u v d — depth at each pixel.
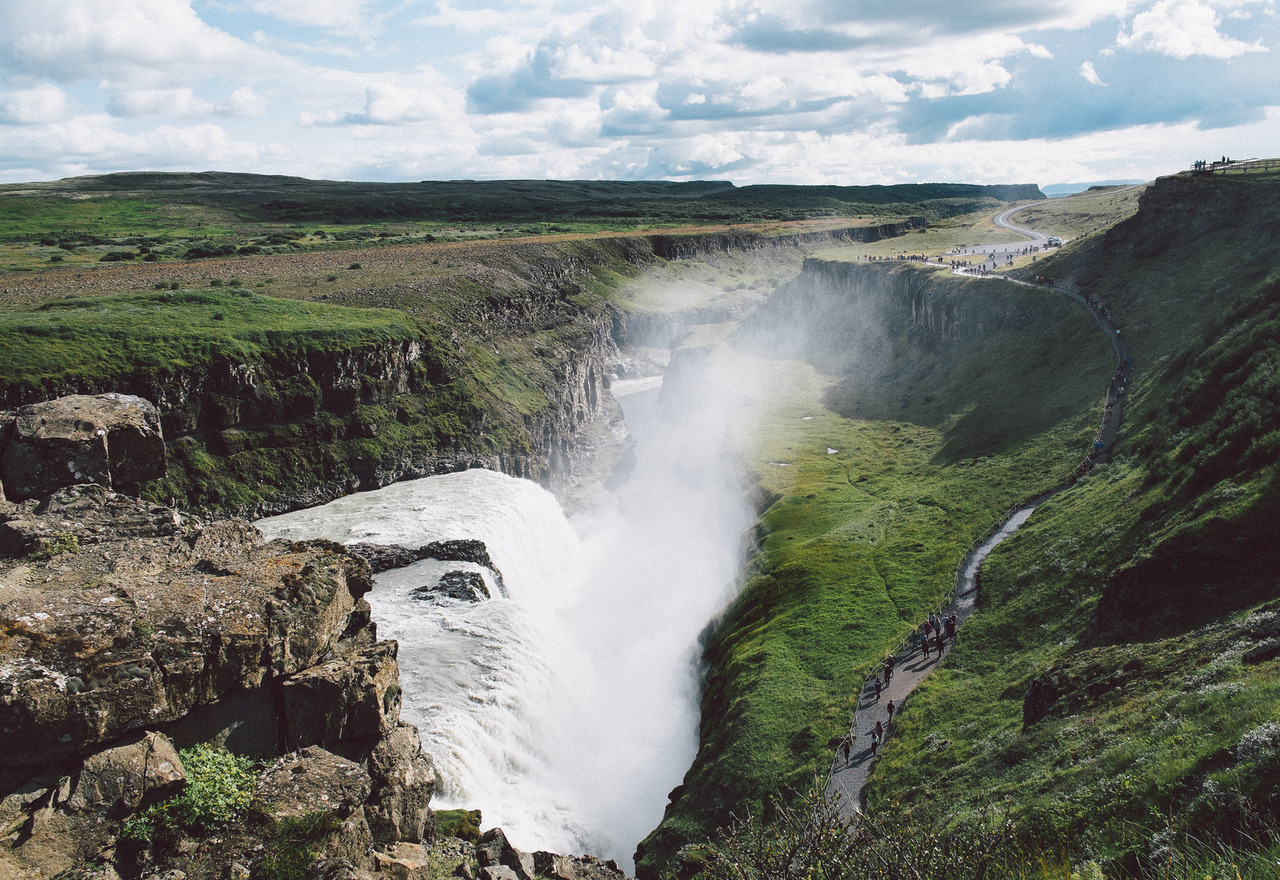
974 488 82.25
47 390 69.69
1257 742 18.22
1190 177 107.88
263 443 84.81
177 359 78.12
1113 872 17.80
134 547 20.64
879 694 51.00
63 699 15.91
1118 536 53.31
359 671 20.50
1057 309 112.00
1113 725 28.55
